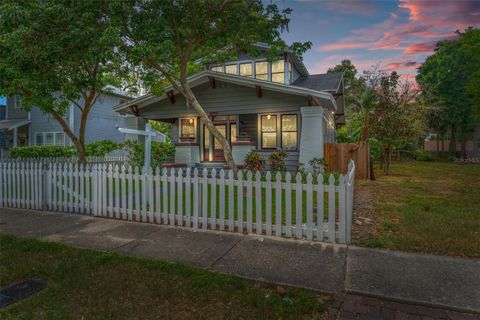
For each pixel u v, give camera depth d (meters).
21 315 2.48
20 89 8.30
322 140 11.28
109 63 9.34
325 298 2.74
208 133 13.89
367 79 20.31
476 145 34.66
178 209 5.21
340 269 3.34
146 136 7.05
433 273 3.21
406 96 15.79
